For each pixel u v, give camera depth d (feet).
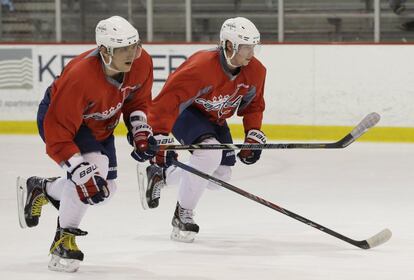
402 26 78.38
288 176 58.18
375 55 73.82
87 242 38.45
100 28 30.14
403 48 73.20
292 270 33.12
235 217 44.37
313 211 46.14
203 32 82.17
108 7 83.41
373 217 44.24
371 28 79.46
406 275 32.24
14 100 81.87
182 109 36.45
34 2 84.38
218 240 38.78
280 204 48.37
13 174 59.88
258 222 42.98
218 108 37.06
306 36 80.94
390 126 73.97
